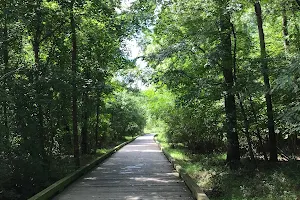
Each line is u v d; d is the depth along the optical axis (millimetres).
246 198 7773
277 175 8969
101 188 9234
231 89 10375
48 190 7801
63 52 13008
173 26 13484
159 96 22938
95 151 19906
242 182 9398
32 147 10227
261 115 11773
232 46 11984
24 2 10453
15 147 10047
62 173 11414
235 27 11953
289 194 7414
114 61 20078
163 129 28422
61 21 12156
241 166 11602
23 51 14086
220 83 11305
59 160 12102
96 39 15875
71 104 12656
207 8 10883
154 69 14477
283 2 10953
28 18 10680
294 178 8789
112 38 17047
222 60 11156
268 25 16500
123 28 16531
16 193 9812
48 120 11094
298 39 11414
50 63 11375
